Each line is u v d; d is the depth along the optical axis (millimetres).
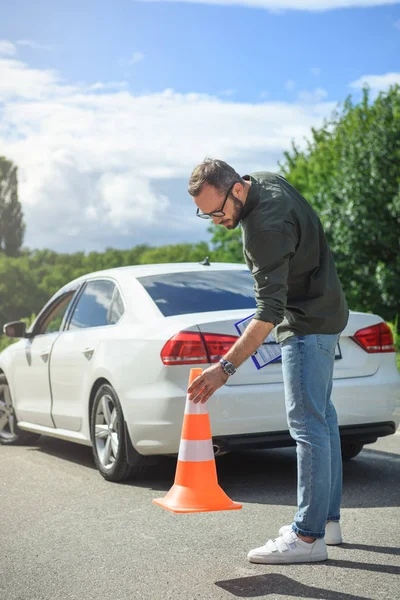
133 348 5633
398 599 3334
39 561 4062
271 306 3658
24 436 7988
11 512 5121
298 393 3873
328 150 23641
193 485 4039
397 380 5668
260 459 6723
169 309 5809
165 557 4039
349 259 17094
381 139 17141
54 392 6898
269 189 3744
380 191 17047
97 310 6523
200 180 3688
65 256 139625
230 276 6379
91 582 3705
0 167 125000
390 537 4230
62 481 6039
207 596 3445
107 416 5969
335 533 4109
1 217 125000
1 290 103438
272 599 3373
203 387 3777
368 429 5562
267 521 4660
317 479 3836
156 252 133625
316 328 3854
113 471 5859
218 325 5375
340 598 3359
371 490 5379
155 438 5391
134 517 4871
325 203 18438
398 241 16797
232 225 3783
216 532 4469
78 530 4625
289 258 3746
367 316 5684
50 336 7133
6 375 7941
